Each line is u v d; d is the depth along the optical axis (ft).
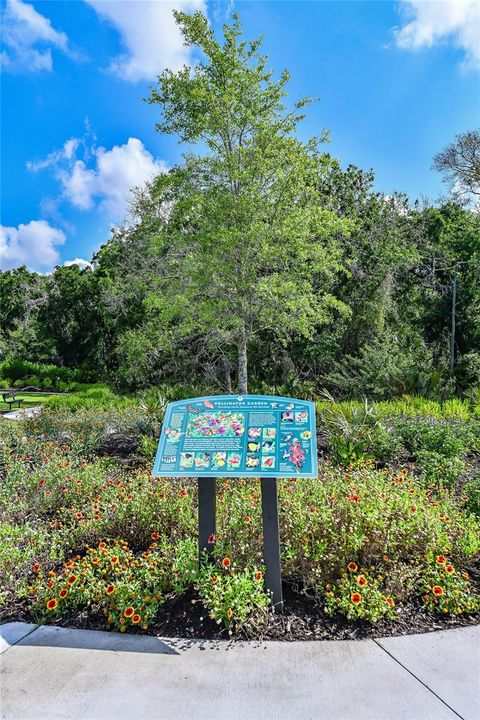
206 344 50.37
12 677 7.93
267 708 7.16
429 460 18.34
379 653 8.38
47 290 104.42
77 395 53.62
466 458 20.65
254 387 53.67
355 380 45.01
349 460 18.94
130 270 61.31
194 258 36.19
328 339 51.65
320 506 11.89
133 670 8.05
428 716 6.95
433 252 61.82
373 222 56.54
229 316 35.94
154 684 7.71
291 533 11.16
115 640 8.88
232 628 9.12
